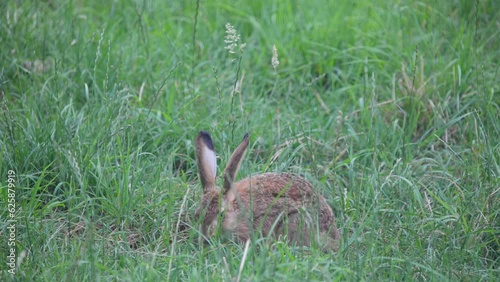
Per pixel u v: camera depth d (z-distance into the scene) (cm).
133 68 1332
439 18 1455
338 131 1229
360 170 1165
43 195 1070
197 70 1356
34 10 1455
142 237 1026
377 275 923
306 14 1509
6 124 1131
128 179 1066
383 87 1350
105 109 1170
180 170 1176
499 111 1243
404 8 1467
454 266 959
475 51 1356
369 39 1425
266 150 1195
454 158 1188
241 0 1552
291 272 886
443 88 1305
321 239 982
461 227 1012
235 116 1216
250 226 928
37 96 1245
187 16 1505
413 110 1259
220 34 1458
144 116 1191
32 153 1102
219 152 1177
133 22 1457
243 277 871
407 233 1008
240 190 1012
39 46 1366
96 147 1119
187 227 1045
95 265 888
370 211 1039
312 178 1075
